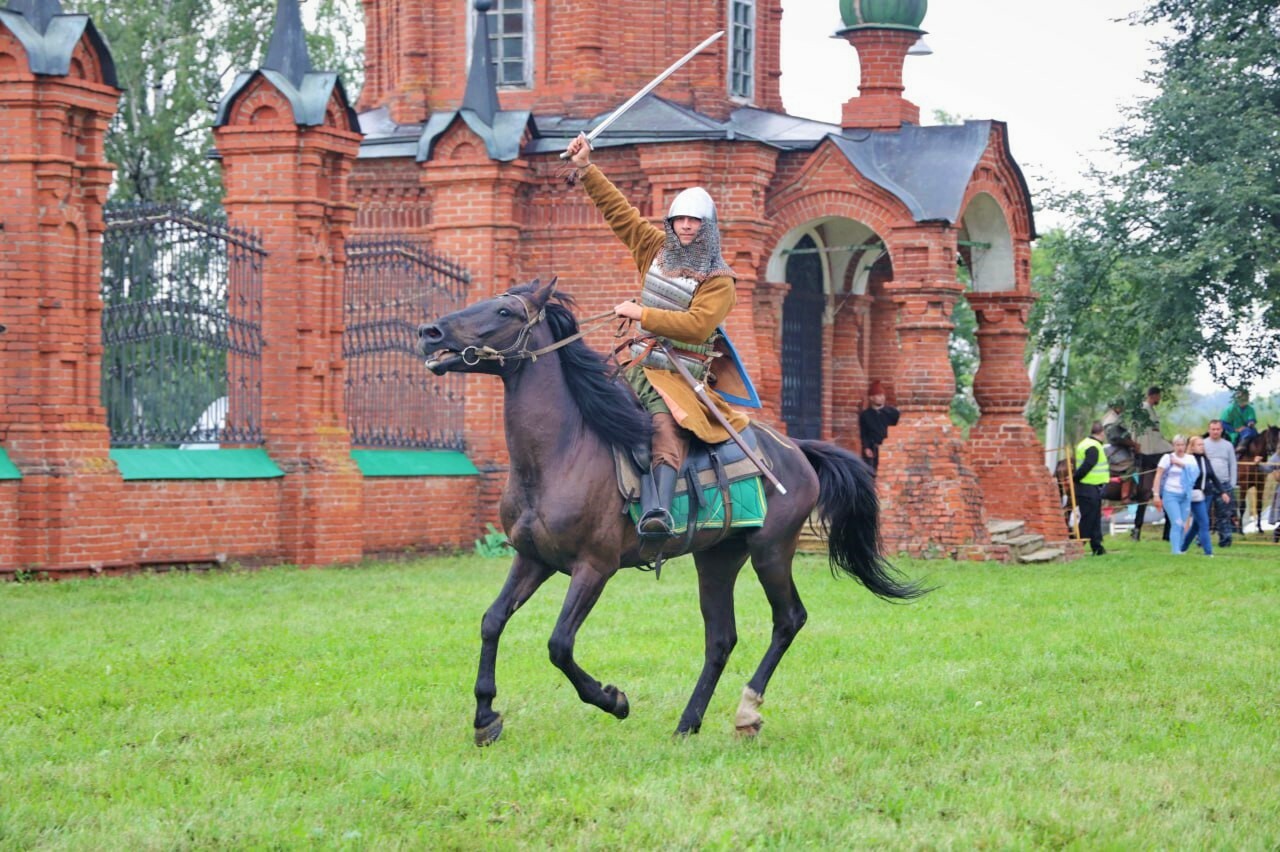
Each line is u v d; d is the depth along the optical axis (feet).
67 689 34.60
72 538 55.47
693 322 29.84
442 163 76.59
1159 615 51.55
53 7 56.18
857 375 90.58
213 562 61.52
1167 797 26.25
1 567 54.39
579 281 78.07
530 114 77.51
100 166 56.34
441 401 74.69
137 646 41.11
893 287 73.77
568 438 29.14
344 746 29.30
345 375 70.85
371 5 90.89
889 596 34.06
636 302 30.96
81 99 55.77
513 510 29.50
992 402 80.23
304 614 48.32
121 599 50.88
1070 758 29.22
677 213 29.96
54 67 54.90
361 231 80.33
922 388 73.67
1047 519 78.64
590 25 83.05
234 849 22.48
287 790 25.85
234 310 63.77
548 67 84.07
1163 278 91.35
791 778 26.81
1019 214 79.77
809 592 57.31
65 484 55.11
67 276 55.72
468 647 41.63
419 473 71.31
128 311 59.31
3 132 55.06
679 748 29.19
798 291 87.40
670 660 39.70
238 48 128.47
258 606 50.29
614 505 29.22
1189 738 31.14
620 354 32.42
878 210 74.54
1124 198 94.94
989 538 73.36
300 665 38.58
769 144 74.74
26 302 55.16
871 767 28.07
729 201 74.64
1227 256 89.45
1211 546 82.07
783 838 23.17
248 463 63.46
